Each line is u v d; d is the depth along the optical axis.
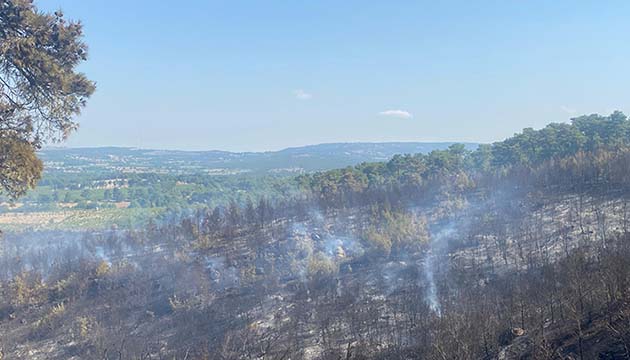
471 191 87.75
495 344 31.86
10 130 17.19
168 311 60.44
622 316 27.45
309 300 56.38
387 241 66.12
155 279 68.94
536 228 65.81
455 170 106.12
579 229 62.50
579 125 107.81
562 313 33.00
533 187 83.19
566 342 29.34
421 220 74.06
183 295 62.47
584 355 27.00
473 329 32.44
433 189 91.25
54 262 84.19
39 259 87.25
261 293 60.25
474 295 43.28
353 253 69.50
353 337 43.31
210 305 58.31
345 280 61.66
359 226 78.00
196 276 66.25
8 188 17.61
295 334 45.81
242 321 52.66
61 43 17.53
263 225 88.25
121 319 59.09
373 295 55.31
